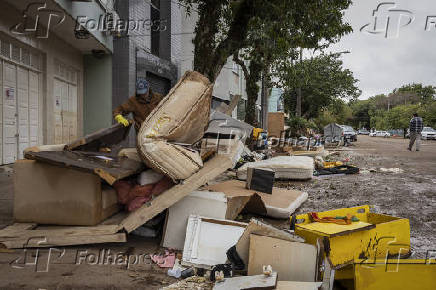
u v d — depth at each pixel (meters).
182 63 18.94
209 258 3.49
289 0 7.99
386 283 2.58
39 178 3.97
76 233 3.76
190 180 3.88
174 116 4.03
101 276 3.15
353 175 10.21
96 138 4.86
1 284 2.87
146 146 3.79
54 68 10.58
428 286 2.50
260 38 10.94
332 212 3.93
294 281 2.77
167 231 4.00
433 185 8.20
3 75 8.13
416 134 20.05
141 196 4.30
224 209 4.00
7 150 8.36
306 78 23.78
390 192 7.40
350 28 8.89
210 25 8.93
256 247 3.07
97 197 3.97
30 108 9.43
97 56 12.45
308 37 9.26
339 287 3.17
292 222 3.86
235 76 25.23
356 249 3.26
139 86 5.04
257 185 5.78
